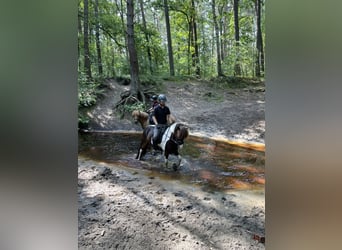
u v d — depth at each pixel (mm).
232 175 2217
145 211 2100
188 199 2135
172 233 1989
